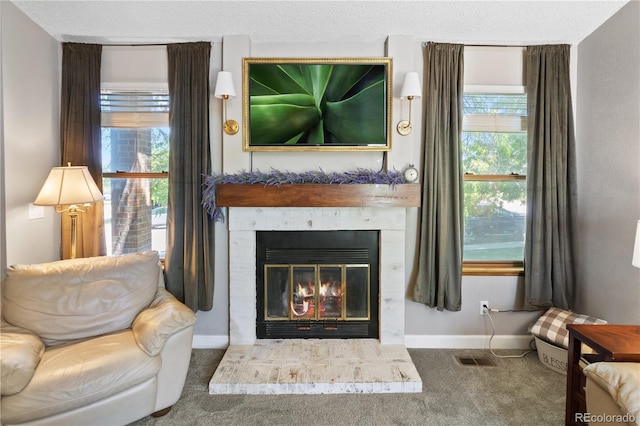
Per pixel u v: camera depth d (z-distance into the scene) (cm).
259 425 189
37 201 221
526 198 272
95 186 239
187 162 263
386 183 254
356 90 262
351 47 275
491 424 190
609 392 127
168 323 193
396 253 265
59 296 206
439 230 264
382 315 266
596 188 247
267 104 263
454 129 263
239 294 267
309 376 223
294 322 272
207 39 268
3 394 151
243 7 227
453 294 267
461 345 280
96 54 267
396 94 264
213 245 270
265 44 273
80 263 221
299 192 254
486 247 288
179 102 264
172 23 247
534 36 261
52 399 158
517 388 223
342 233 270
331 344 265
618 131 229
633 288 219
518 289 278
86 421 168
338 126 263
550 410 201
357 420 193
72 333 200
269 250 270
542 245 265
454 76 263
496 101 280
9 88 222
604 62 241
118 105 279
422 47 271
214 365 250
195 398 212
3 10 217
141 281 228
